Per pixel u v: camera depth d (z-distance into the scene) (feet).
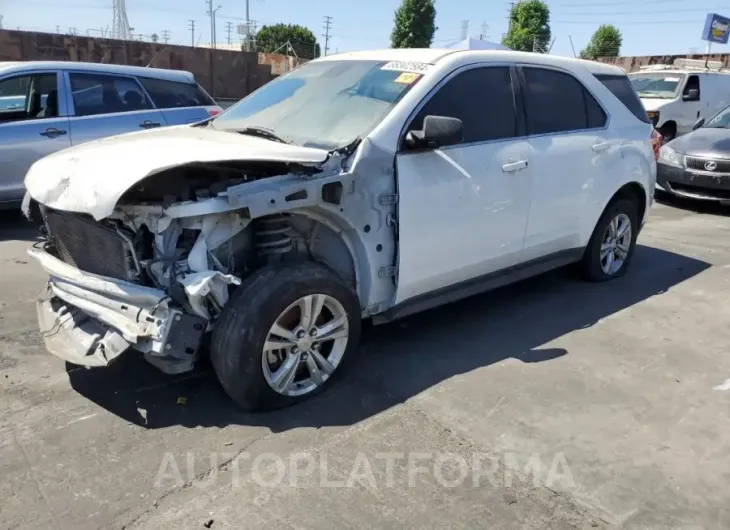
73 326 11.19
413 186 12.14
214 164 10.17
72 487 8.94
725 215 29.35
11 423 10.50
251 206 9.89
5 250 20.84
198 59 65.72
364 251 11.76
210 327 10.44
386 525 8.36
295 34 214.69
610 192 17.20
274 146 11.28
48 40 58.34
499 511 8.71
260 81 70.23
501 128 14.14
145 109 25.75
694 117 48.32
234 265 11.02
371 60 14.16
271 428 10.50
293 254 11.87
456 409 11.27
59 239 11.60
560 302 16.90
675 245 23.45
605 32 203.21
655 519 8.65
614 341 14.44
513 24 199.72
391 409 11.19
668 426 10.96
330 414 10.96
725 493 9.23
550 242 15.88
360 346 13.78
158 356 9.90
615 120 17.39
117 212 9.85
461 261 13.58
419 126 12.41
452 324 15.21
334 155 11.20
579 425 10.89
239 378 10.25
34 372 12.27
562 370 12.91
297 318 11.04
